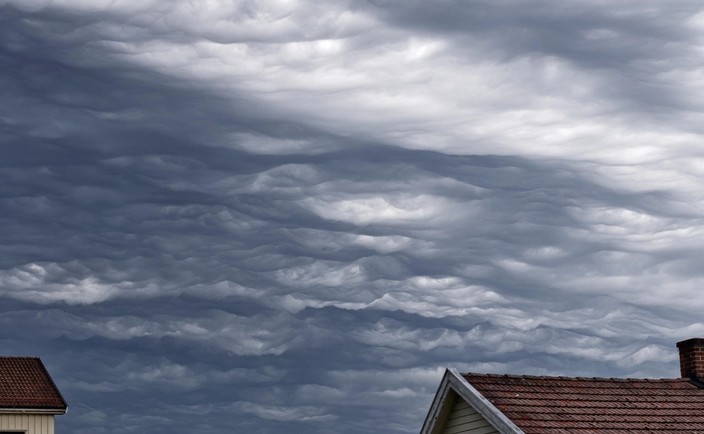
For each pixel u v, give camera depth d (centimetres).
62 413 4781
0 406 4647
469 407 2814
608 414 2698
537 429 2545
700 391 2919
